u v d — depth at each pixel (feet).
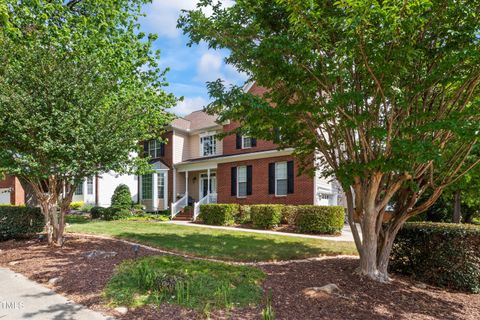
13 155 22.74
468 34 13.38
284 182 51.96
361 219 19.08
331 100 15.01
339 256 25.45
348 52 13.44
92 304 13.24
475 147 15.48
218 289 14.17
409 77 14.92
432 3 12.14
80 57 25.96
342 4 11.93
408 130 13.93
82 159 22.77
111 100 30.50
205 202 60.13
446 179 17.29
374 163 15.39
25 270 18.33
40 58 22.80
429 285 18.80
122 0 41.22
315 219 39.68
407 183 17.66
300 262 22.33
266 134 20.85
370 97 15.92
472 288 17.69
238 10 17.63
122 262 19.03
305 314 12.93
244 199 57.31
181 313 12.36
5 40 24.97
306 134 19.90
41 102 22.20
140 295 13.99
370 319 13.04
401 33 12.37
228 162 60.44
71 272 17.39
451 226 19.79
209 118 74.84
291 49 13.76
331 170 24.02
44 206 25.59
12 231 28.60
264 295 14.56
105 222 48.60
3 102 20.93
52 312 12.51
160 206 70.08
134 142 27.45
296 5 12.77
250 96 14.67
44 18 33.63
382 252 18.99
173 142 70.85
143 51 43.24
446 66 12.98
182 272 15.94
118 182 81.46
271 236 36.06
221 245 29.25
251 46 16.42
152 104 43.11
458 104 16.28
